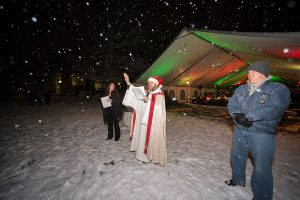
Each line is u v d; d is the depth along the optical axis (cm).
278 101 236
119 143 515
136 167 360
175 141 569
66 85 3123
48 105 1619
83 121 870
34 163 394
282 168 394
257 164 254
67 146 496
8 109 1308
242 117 247
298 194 301
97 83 3572
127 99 428
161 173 339
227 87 2519
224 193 291
